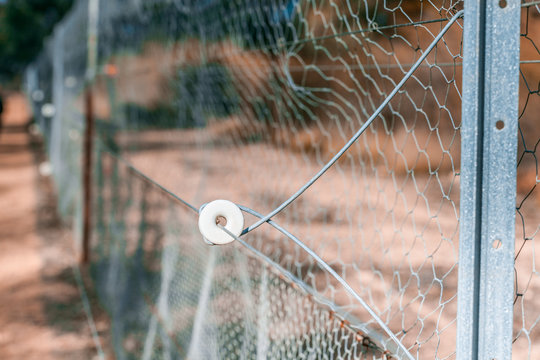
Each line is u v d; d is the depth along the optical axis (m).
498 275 0.85
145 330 3.11
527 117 6.15
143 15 3.83
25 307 5.00
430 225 4.34
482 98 0.84
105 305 4.72
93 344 4.24
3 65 45.47
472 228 0.85
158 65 3.71
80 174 6.30
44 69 18.05
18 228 7.87
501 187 0.84
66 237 7.35
